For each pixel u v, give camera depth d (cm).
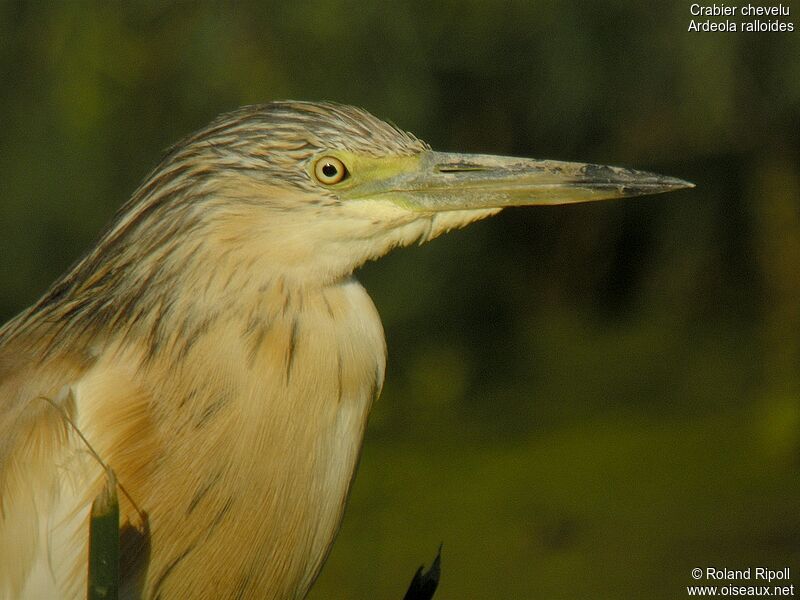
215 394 499
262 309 507
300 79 1091
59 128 1117
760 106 1293
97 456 466
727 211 1551
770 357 1425
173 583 505
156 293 504
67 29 1100
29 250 1159
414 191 530
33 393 502
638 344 1537
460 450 1303
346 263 524
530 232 1588
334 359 516
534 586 1038
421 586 462
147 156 1128
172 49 1100
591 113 1301
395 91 1109
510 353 1481
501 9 1161
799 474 1212
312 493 521
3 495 491
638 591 1024
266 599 525
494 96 1281
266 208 508
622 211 1609
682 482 1210
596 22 1196
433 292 1366
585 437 1322
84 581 487
